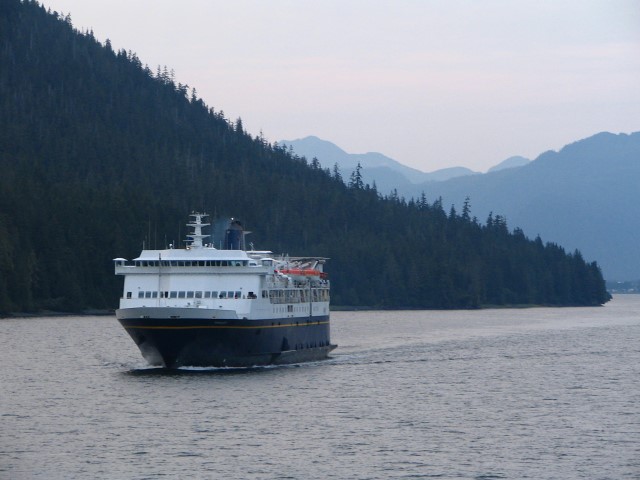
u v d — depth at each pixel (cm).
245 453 8356
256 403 10494
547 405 10762
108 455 8281
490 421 9769
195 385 11531
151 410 10050
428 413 10150
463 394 11450
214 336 12156
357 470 7881
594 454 8438
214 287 12594
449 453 8425
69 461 8100
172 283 12681
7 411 10031
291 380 12138
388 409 10325
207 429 9200
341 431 9194
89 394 10988
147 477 7675
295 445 8638
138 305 12681
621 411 10419
